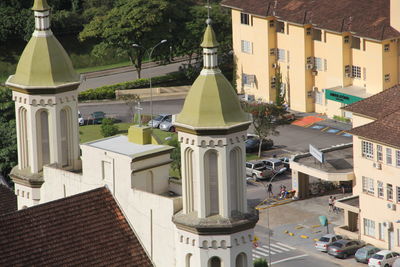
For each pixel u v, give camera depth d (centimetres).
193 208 10206
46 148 12088
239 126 10000
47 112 11975
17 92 11994
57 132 12000
